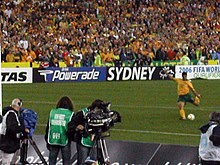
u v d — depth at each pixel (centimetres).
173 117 4088
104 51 7681
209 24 9294
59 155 2544
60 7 8894
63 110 2344
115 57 7669
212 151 2070
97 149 2255
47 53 7269
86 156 2306
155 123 3828
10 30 8019
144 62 7762
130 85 6306
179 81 3981
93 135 2255
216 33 9094
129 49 7781
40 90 5744
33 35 7981
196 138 3303
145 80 6950
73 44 7850
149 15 9144
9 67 6794
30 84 6356
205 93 5666
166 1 9500
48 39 7888
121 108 4534
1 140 2256
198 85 6450
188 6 9538
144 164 2464
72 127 2283
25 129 2256
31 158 2559
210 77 7356
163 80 6950
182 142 3175
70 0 9062
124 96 5319
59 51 7400
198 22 9275
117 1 9256
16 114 2228
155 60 7850
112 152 2514
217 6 9738
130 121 3897
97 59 7538
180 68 7138
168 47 8106
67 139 2341
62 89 5850
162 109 4488
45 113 4209
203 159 2092
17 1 8738
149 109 4488
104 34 8344
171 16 9244
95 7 9062
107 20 8806
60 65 7325
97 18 8850
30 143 2466
